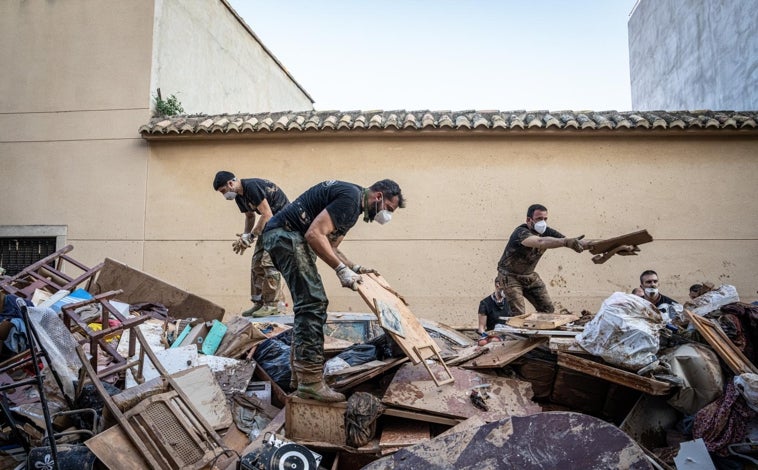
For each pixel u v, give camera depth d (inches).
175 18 408.8
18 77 382.9
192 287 351.9
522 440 120.9
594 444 116.9
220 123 350.9
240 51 527.8
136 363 170.2
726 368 167.9
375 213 160.1
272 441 146.9
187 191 360.2
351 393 169.8
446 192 348.2
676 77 551.5
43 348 145.5
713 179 340.2
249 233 244.1
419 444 127.0
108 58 379.2
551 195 344.2
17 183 371.9
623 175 343.3
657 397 169.9
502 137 348.8
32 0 390.3
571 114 349.7
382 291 166.1
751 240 335.3
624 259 336.2
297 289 156.4
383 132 345.1
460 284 340.8
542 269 337.4
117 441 129.9
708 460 148.4
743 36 432.5
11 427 143.0
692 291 268.7
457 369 173.0
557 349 173.0
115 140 369.4
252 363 192.1
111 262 257.4
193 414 145.5
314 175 354.0
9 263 369.1
